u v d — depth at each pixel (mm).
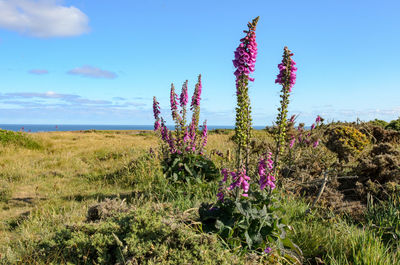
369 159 6227
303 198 5512
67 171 9438
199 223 3438
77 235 3324
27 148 14117
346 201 5445
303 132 8266
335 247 3732
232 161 6766
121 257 2914
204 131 7492
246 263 2959
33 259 3191
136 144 14945
